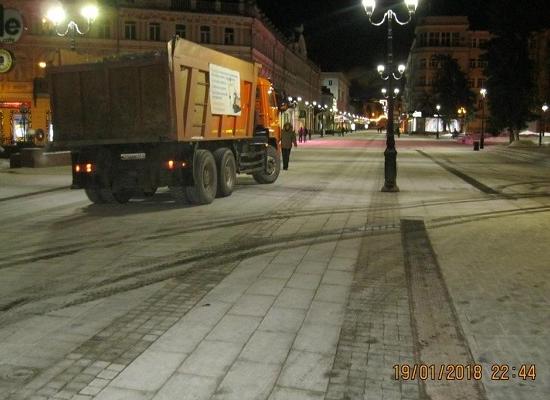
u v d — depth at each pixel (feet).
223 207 43.11
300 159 103.71
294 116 269.44
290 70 298.76
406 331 17.71
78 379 14.39
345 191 53.67
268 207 43.04
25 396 13.51
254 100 55.88
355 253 28.09
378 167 84.53
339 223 36.27
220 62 47.50
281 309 19.77
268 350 16.22
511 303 20.42
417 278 23.70
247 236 32.07
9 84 175.42
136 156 42.60
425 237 32.07
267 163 59.72
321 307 20.01
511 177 71.87
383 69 125.18
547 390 13.93
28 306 20.11
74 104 42.65
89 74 41.83
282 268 25.22
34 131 114.73
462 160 106.22
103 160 43.29
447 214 40.32
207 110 45.34
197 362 15.40
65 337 17.17
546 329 17.87
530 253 28.22
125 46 194.08
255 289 22.11
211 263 26.03
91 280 23.38
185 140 42.09
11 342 16.81
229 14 206.39
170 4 199.72
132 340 16.93
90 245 29.89
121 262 26.27
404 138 262.06
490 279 23.52
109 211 41.37
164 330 17.72
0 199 47.65
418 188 57.21
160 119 40.88
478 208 43.45
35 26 176.04
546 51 194.29
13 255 27.78
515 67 159.74
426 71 363.35
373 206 43.93
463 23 357.41
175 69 40.27
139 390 13.82
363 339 17.07
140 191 45.21
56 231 33.76
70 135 43.11
